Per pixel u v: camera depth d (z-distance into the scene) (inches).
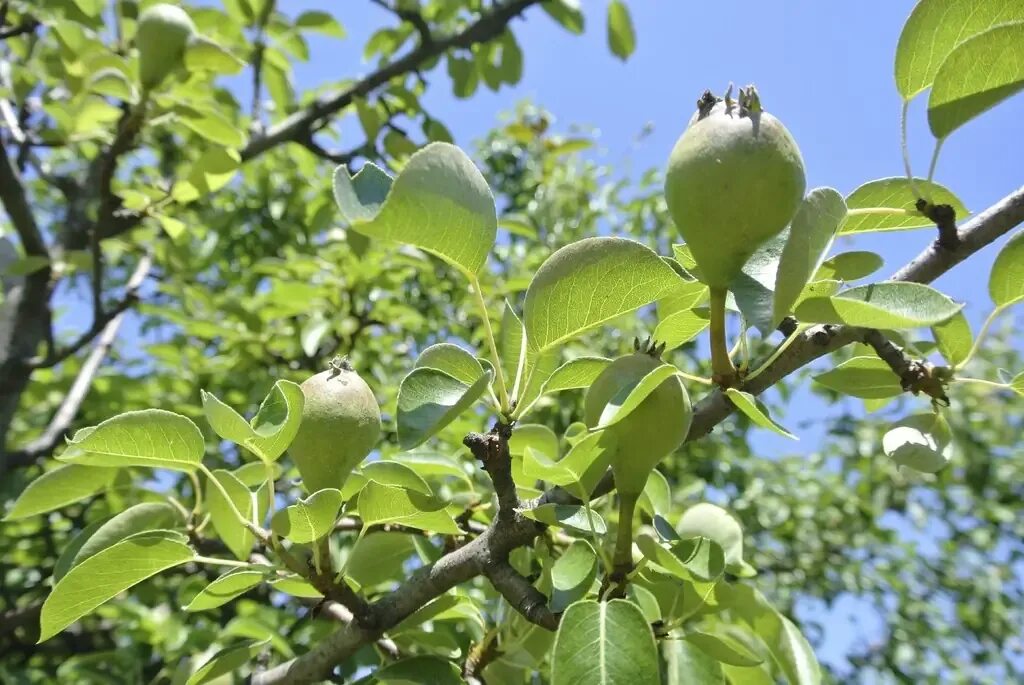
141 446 8.7
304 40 24.4
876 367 9.7
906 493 43.9
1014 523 45.1
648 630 6.7
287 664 9.8
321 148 22.8
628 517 7.8
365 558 11.5
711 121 6.9
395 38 25.2
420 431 7.3
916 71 8.6
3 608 23.8
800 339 8.7
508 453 7.8
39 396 25.7
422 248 7.3
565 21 26.0
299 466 8.8
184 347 27.3
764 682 9.8
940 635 42.6
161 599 21.5
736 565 10.6
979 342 8.9
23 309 19.3
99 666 19.0
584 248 7.5
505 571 8.3
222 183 18.6
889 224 9.3
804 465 44.4
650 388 6.9
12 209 18.5
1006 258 8.5
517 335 9.2
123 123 17.5
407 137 22.4
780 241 8.0
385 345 27.4
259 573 8.6
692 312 9.1
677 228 7.2
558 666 6.6
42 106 20.2
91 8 20.2
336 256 25.0
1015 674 42.9
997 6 8.3
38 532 24.0
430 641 10.0
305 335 22.6
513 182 42.6
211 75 24.0
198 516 12.5
